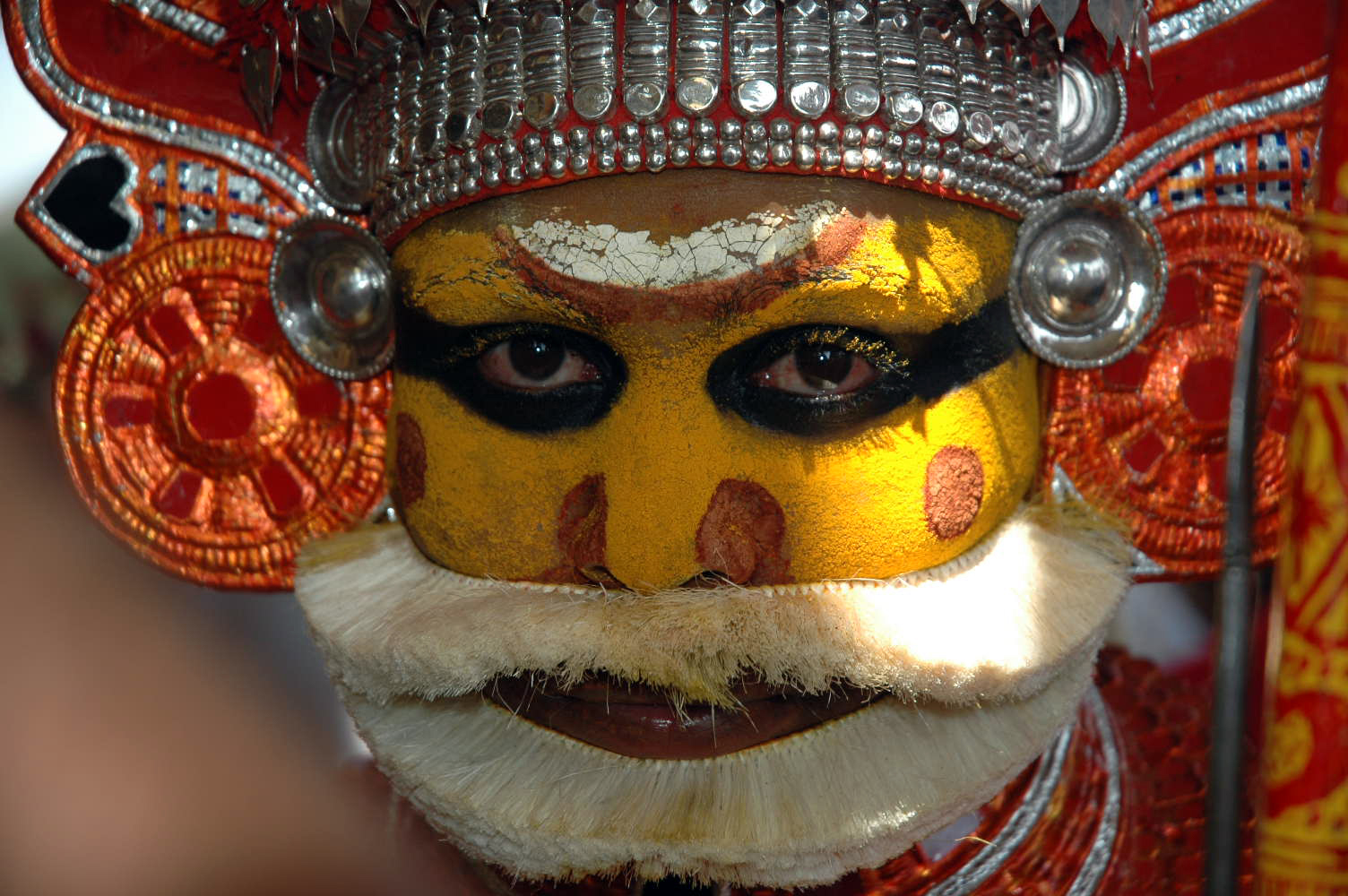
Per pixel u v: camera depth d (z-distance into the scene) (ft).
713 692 4.52
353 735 6.98
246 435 5.94
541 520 4.90
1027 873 5.63
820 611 4.62
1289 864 3.02
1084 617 5.07
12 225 7.17
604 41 4.51
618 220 4.56
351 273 5.66
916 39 4.64
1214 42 5.44
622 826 4.70
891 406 4.78
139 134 5.86
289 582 5.99
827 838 4.66
